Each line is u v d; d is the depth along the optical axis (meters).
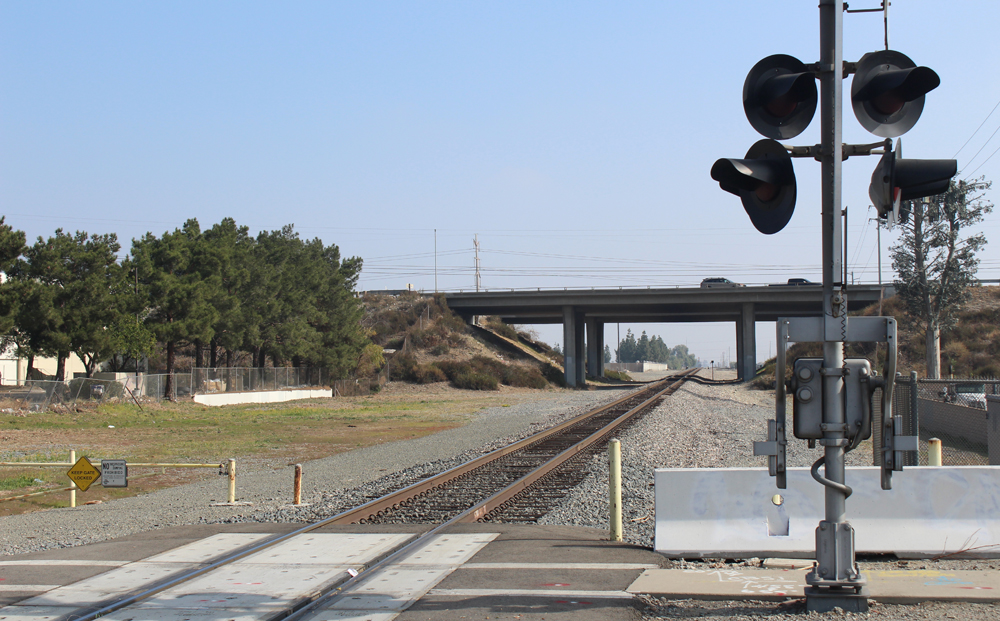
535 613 6.62
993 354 67.69
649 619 6.62
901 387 13.88
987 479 8.98
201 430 35.78
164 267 54.00
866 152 6.69
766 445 6.77
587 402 57.81
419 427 37.69
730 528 8.98
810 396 6.70
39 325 44.62
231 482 14.54
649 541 9.73
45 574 8.26
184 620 6.61
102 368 64.50
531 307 102.81
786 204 6.71
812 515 9.00
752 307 94.69
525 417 42.06
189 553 9.22
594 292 95.19
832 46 6.59
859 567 8.34
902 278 52.91
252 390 62.84
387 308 108.62
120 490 17.97
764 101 6.72
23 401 42.78
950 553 8.68
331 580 7.86
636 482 15.38
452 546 9.41
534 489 14.91
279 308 65.94
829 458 6.70
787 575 7.85
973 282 51.38
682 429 29.27
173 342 53.50
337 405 58.75
